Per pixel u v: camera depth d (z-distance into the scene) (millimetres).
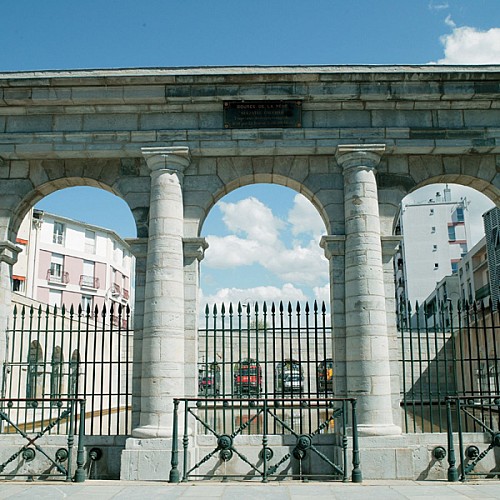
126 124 16688
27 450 14828
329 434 15406
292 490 12023
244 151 16406
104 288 62250
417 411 34656
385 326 15531
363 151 16156
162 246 15828
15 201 16844
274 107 16500
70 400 13578
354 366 15250
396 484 12703
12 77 16344
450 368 35938
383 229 16453
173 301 15633
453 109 16625
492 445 13156
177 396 15227
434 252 76250
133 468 14508
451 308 15422
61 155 16656
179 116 16672
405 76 16156
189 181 16688
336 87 16297
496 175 16781
